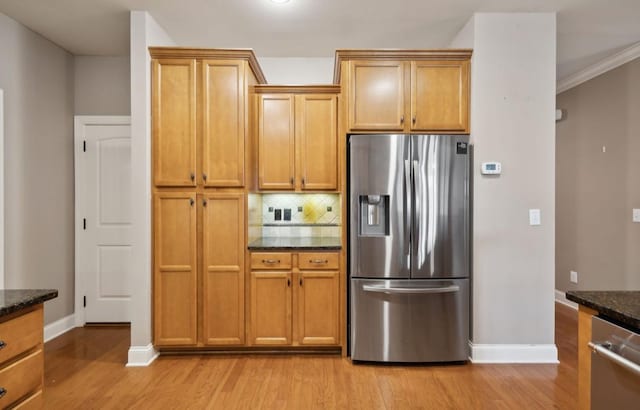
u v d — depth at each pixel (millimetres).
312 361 2658
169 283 2670
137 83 2613
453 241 2582
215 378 2396
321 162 2990
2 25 2691
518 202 2664
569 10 2598
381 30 2914
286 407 2062
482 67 2645
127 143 3457
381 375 2451
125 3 2504
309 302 2715
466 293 2598
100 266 3473
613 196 3475
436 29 2887
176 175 2674
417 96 2682
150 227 2664
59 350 2859
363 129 2684
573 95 3963
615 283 3457
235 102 2684
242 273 2691
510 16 2641
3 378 1189
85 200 3451
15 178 2816
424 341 2584
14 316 1227
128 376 2426
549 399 2152
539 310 2666
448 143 2572
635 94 3244
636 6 2537
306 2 2488
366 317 2598
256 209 3090
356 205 2598
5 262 2736
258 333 2711
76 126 3430
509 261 2662
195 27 2852
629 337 1061
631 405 1050
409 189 2562
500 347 2658
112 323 3475
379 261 2586
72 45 3223
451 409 2051
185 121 2672
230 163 2686
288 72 3516
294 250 2713
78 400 2133
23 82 2873
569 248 4031
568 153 4043
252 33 2965
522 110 2660
